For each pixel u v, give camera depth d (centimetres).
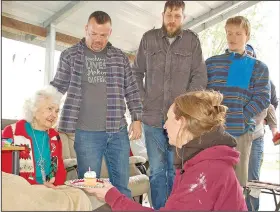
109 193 113
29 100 166
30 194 115
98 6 196
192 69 210
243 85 197
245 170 190
